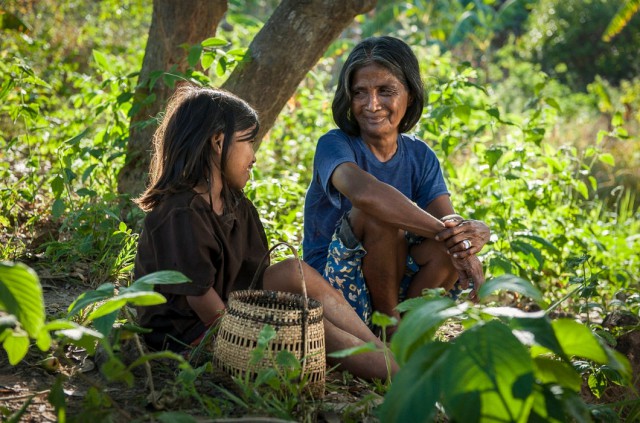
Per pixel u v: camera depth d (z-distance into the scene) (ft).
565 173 15.93
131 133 14.44
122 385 8.13
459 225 9.82
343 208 10.74
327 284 9.58
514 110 36.06
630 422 8.41
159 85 14.20
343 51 32.81
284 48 13.43
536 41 53.62
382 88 10.46
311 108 20.39
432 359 6.08
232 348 7.97
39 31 25.43
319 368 8.14
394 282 10.21
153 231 8.86
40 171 16.39
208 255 8.77
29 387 7.93
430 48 29.94
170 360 8.69
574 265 11.24
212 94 9.21
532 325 6.24
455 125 16.01
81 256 12.13
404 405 5.82
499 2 59.52
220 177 9.18
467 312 6.22
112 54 25.84
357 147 10.81
